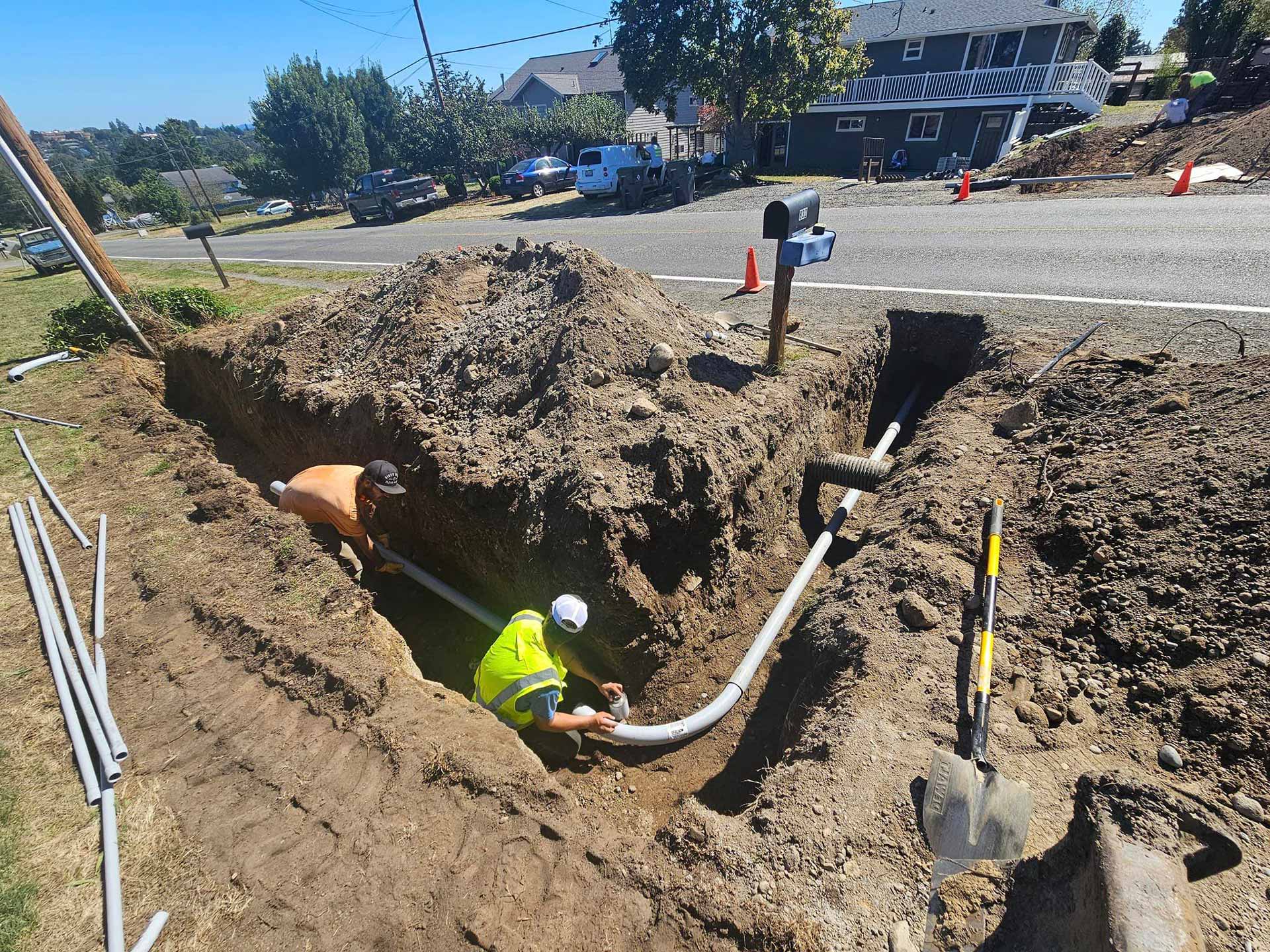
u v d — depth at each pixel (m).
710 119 28.55
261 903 2.46
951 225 10.82
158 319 10.40
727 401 5.13
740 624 4.72
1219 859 1.80
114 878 2.51
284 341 7.51
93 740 3.14
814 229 5.34
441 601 5.47
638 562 4.14
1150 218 9.65
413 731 3.13
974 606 3.44
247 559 4.40
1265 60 18.56
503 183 25.58
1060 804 2.48
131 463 6.15
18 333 11.85
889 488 4.96
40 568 4.51
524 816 2.72
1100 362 5.05
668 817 3.61
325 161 36.12
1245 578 2.96
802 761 2.99
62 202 9.98
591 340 5.19
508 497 4.57
